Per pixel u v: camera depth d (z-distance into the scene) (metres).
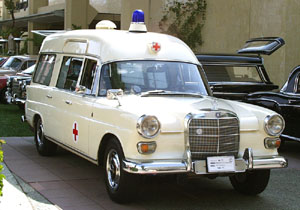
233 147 5.49
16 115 13.41
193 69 6.74
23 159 7.98
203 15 17.03
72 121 6.73
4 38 39.78
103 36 6.71
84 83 6.67
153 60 6.51
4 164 7.53
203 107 5.50
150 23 19.02
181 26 17.72
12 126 11.39
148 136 5.12
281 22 13.80
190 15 17.41
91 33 7.05
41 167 7.45
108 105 5.79
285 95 8.90
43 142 8.09
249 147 5.61
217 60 10.28
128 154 5.24
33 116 8.38
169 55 6.66
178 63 6.65
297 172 7.73
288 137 8.90
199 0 17.02
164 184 6.76
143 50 6.54
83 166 7.59
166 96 6.01
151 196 6.12
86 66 6.74
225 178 7.19
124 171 5.39
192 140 5.29
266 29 14.36
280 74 13.82
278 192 6.48
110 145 5.69
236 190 6.45
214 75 10.22
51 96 7.57
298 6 13.68
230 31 15.87
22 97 12.41
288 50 13.72
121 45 6.48
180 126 5.28
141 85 6.24
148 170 5.04
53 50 8.14
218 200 6.02
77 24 28.44
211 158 5.29
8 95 13.32
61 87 7.43
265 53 10.36
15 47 38.84
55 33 8.59
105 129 5.75
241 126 5.57
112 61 6.35
